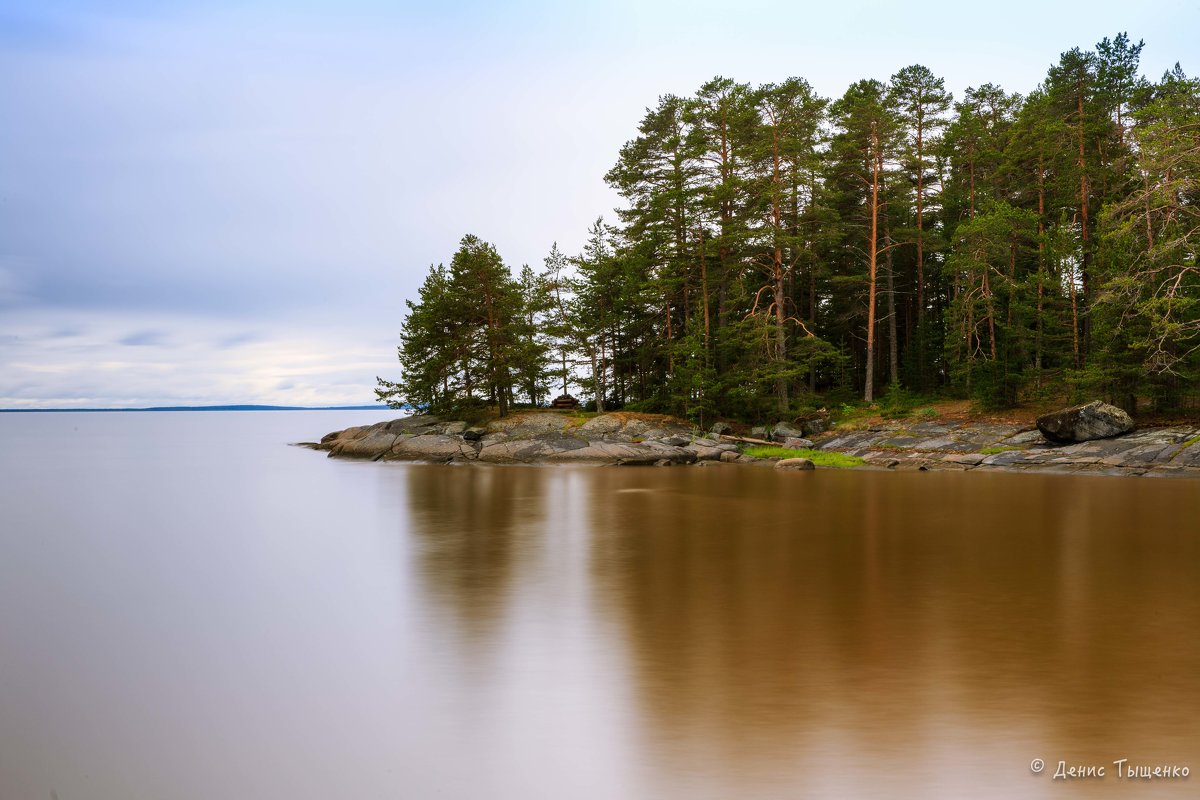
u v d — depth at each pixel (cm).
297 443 9569
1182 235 3256
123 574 1664
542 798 655
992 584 1424
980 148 5406
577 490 3284
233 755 753
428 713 850
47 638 1168
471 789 674
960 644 1058
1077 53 4428
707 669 973
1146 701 845
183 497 3297
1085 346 4428
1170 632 1104
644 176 5569
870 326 5134
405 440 5403
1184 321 3638
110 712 867
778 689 897
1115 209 3294
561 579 1524
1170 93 4016
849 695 873
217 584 1550
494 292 5494
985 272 4447
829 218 5119
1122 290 3431
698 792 659
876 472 3922
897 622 1175
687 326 5362
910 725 789
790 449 4666
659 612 1255
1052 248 4203
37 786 691
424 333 5675
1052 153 4541
